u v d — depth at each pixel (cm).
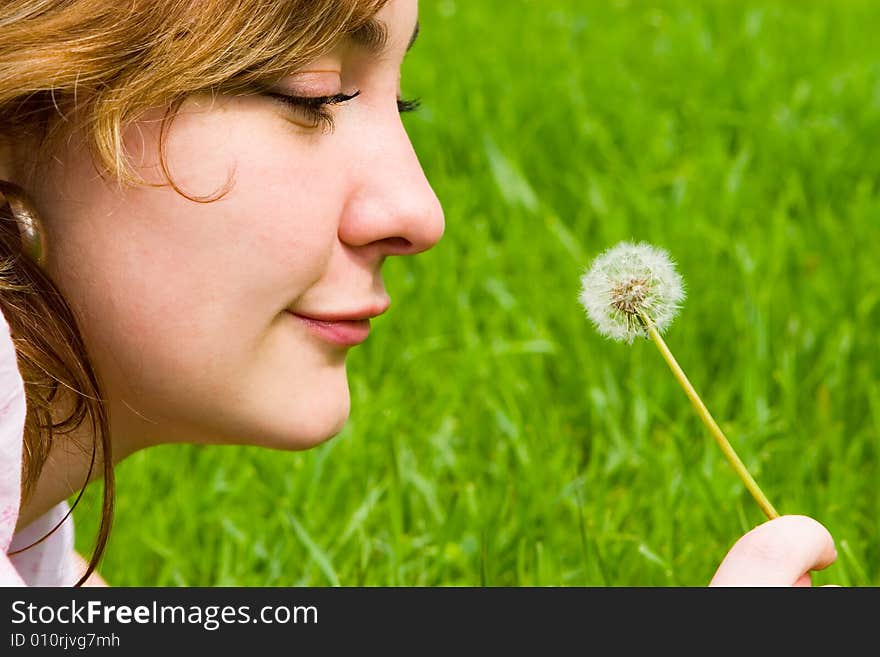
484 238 781
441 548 479
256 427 270
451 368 654
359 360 662
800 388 615
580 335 660
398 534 482
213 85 249
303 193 258
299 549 498
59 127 254
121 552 518
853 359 646
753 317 652
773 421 584
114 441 291
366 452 555
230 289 258
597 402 589
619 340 280
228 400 268
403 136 275
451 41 1121
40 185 258
